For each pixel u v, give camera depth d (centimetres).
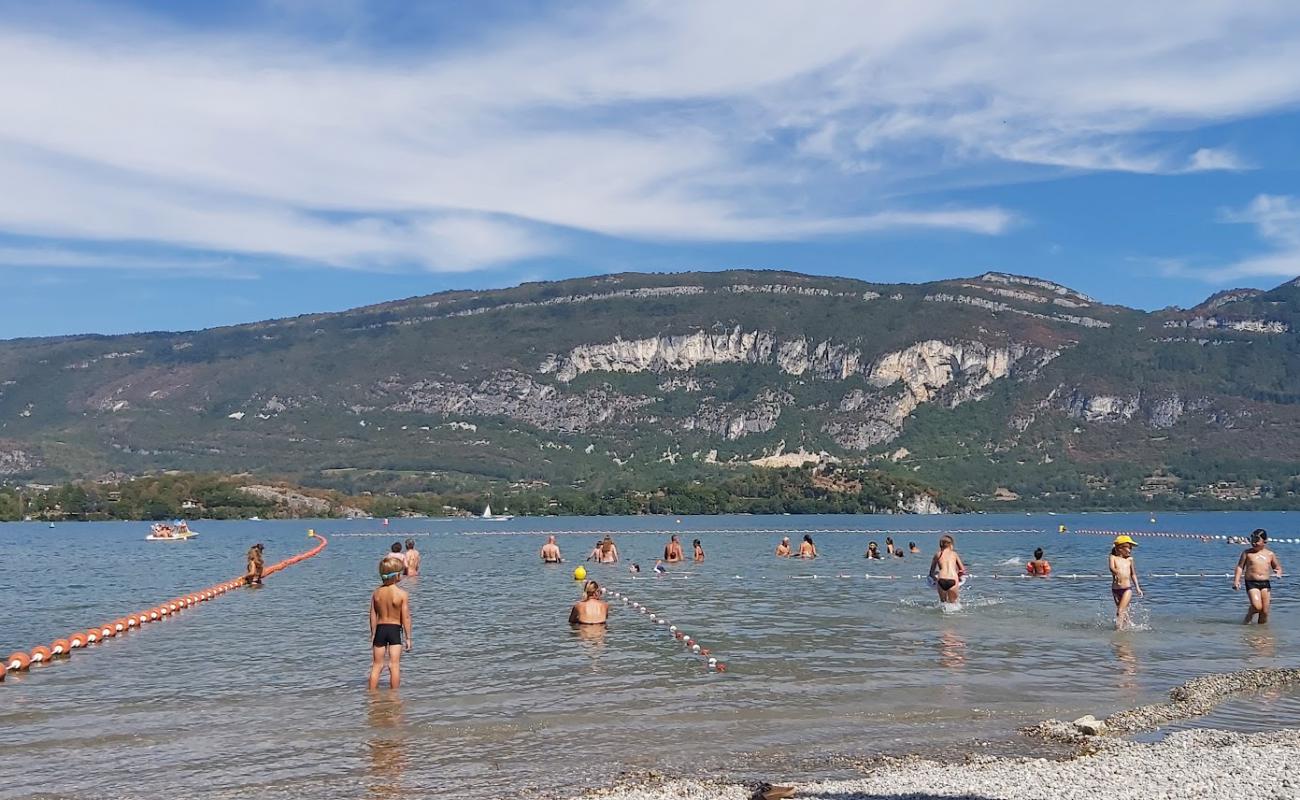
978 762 1814
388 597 2416
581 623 3466
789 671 2598
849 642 3055
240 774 1766
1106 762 1786
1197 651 2873
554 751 1898
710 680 2492
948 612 3797
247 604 4412
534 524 19575
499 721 2105
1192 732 1984
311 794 1666
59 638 3441
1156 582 5294
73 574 6556
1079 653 2841
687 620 3612
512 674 2578
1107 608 3922
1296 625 3416
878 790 1659
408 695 2347
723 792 1664
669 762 1834
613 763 1828
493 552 9025
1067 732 1997
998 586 4972
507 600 4416
